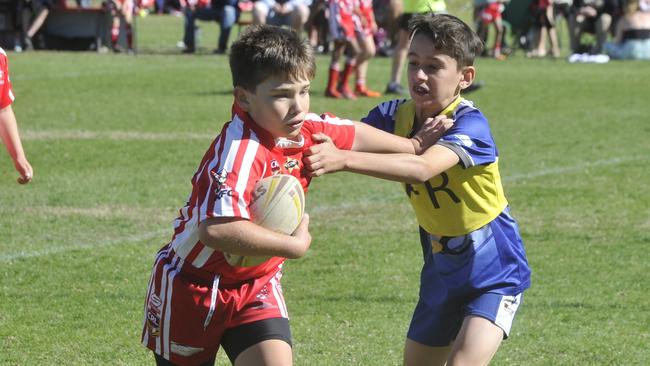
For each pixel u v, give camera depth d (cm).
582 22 6188
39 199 2452
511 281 1179
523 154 3075
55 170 2769
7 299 1730
